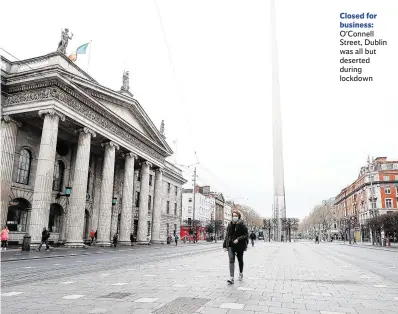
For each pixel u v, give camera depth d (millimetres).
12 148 25859
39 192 23297
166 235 54469
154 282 8617
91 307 5605
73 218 27016
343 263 16734
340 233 109750
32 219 22969
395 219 51656
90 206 36312
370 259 20812
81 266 13023
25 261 15203
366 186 81500
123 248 29734
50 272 10859
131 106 36219
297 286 8375
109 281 8766
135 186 46062
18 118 26656
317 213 125250
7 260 14859
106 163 32219
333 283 9117
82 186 27797
